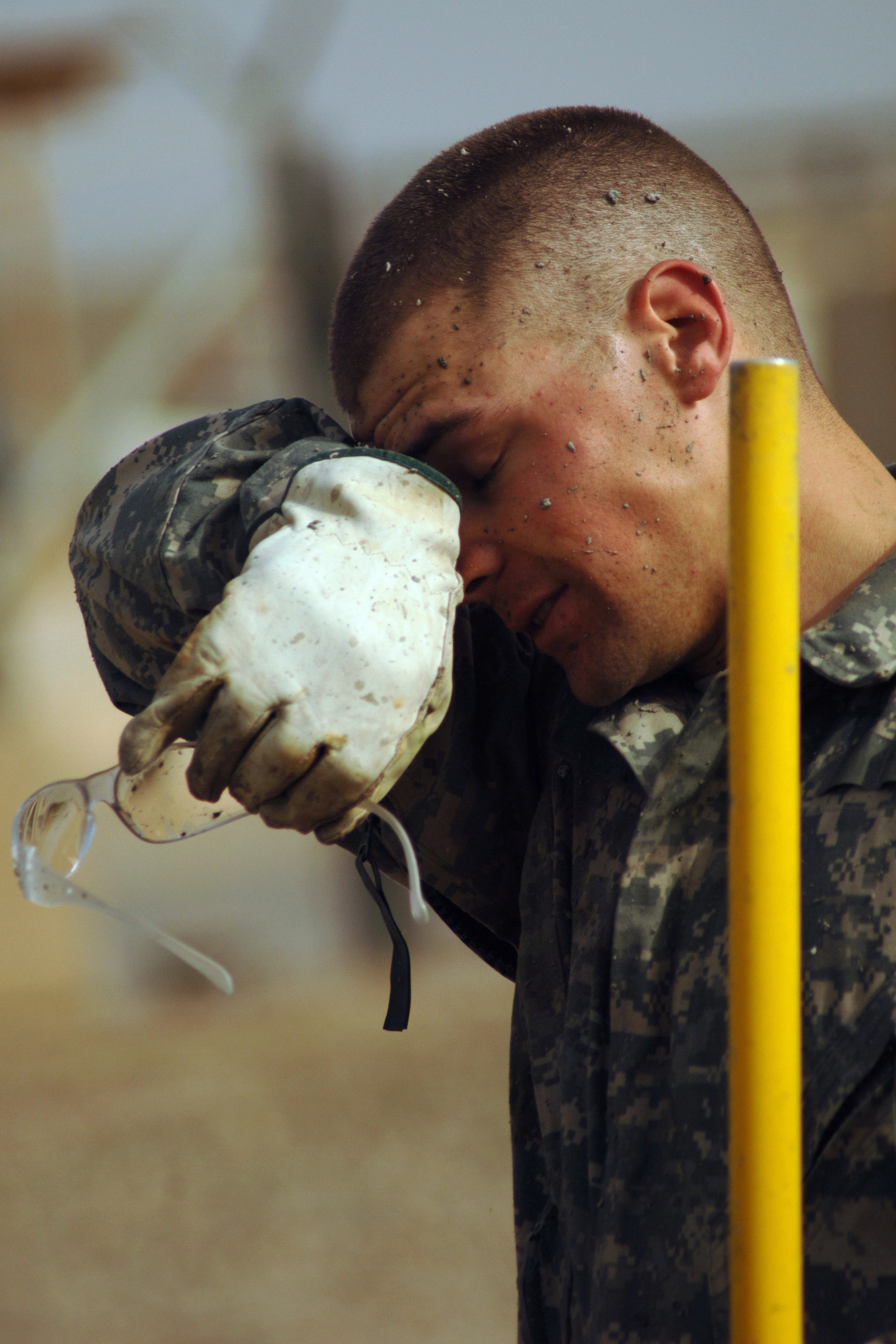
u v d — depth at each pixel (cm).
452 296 482
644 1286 432
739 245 508
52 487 4438
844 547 474
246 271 4066
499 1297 1402
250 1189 1611
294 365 2403
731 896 356
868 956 400
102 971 2409
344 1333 1325
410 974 545
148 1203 1598
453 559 457
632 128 511
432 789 561
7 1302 1432
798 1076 355
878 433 5153
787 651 351
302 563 428
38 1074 1964
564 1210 481
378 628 419
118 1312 1387
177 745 459
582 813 510
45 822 449
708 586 486
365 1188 1602
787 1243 352
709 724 458
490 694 574
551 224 484
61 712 4759
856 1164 391
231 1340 1341
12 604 4694
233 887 2786
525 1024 535
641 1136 445
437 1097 1831
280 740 411
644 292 478
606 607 486
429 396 484
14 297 8256
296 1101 1836
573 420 475
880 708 431
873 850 409
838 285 4650
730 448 351
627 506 478
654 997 453
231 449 552
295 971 2356
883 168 3531
